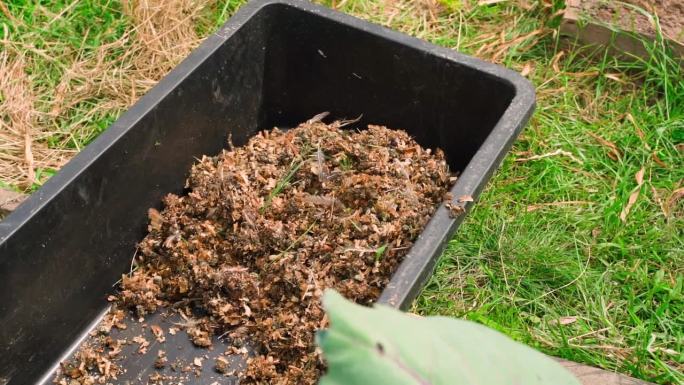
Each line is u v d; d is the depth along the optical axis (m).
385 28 2.15
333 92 2.30
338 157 2.11
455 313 2.11
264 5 2.19
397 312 0.86
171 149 2.07
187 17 2.80
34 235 1.74
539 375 0.94
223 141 2.25
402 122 2.26
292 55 2.27
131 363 1.89
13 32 2.79
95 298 1.97
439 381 0.81
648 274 2.22
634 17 2.73
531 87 1.99
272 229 1.94
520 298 2.15
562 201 2.38
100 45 2.77
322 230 1.96
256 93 2.31
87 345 1.94
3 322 1.74
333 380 0.77
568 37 2.82
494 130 1.87
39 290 1.80
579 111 2.64
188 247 2.00
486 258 2.23
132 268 2.05
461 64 2.06
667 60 2.67
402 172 2.05
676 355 2.03
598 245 2.24
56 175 1.79
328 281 1.88
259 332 1.89
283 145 2.18
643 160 2.45
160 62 2.73
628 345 2.07
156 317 1.96
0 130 2.53
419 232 1.92
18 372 1.83
